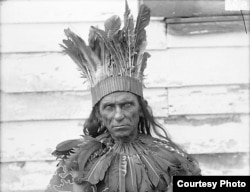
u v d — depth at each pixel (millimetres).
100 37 2383
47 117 3186
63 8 3201
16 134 3182
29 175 3170
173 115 3195
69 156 2326
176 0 3191
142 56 2441
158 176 2268
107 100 2309
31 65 3193
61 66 3199
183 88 3199
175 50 3201
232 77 3209
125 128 2289
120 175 2240
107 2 3195
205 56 3213
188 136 3197
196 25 3203
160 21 3201
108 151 2338
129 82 2342
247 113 3205
